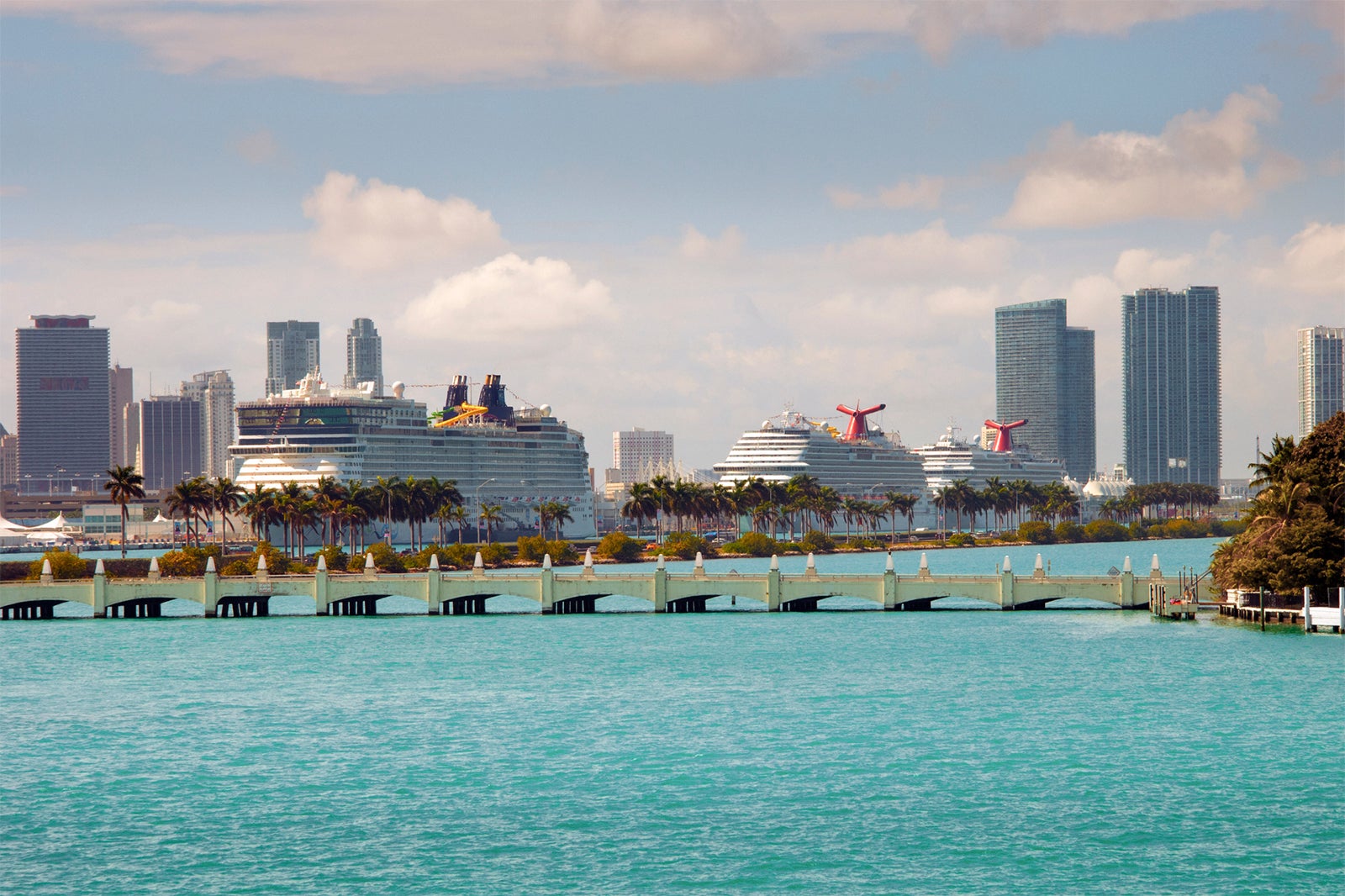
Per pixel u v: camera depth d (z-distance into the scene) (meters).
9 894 91.69
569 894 90.81
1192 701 148.62
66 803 112.88
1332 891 89.62
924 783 115.94
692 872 94.75
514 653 198.62
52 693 166.00
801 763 123.56
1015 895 89.62
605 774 120.38
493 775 120.62
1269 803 108.44
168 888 92.62
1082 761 122.62
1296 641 190.75
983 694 156.50
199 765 125.50
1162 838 100.25
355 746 133.12
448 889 91.88
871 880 92.69
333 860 97.81
